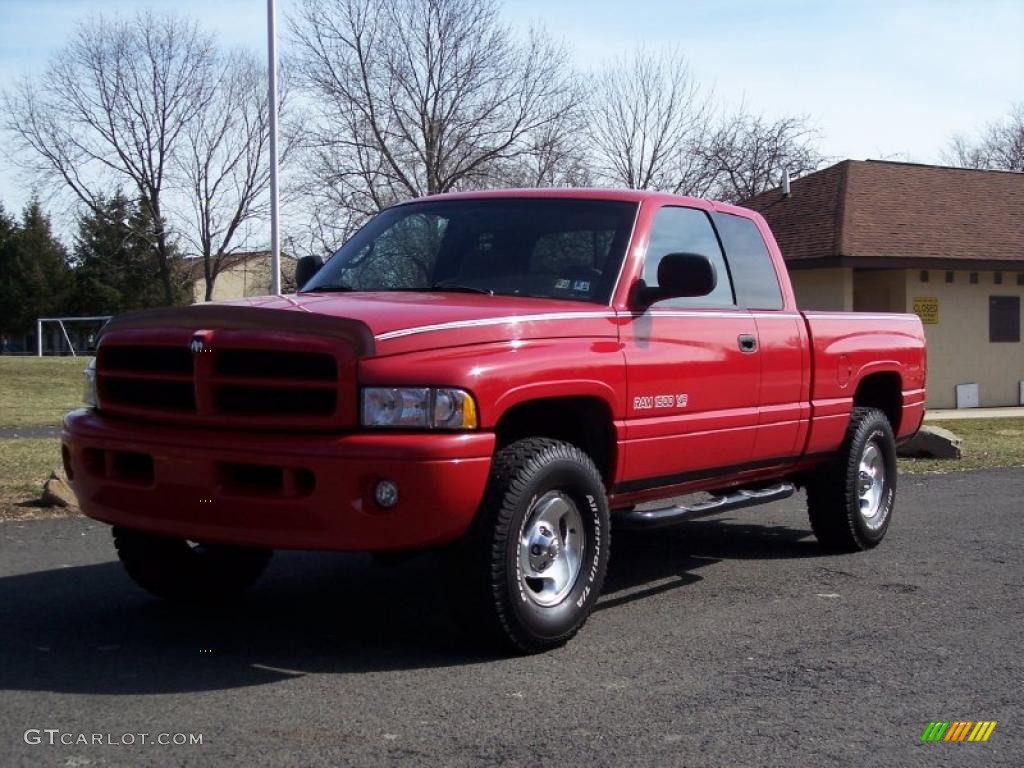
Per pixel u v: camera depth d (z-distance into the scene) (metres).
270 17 16.23
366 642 5.47
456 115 37.44
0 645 5.36
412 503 4.64
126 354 5.29
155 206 49.22
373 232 6.74
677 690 4.83
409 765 3.93
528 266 6.01
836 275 21.11
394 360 4.73
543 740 4.20
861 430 7.77
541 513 5.21
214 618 5.95
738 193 39.84
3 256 64.44
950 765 4.09
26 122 47.31
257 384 4.86
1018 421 18.36
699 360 6.15
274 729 4.25
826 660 5.33
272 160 16.33
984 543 8.30
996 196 24.39
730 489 7.29
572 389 5.29
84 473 5.32
